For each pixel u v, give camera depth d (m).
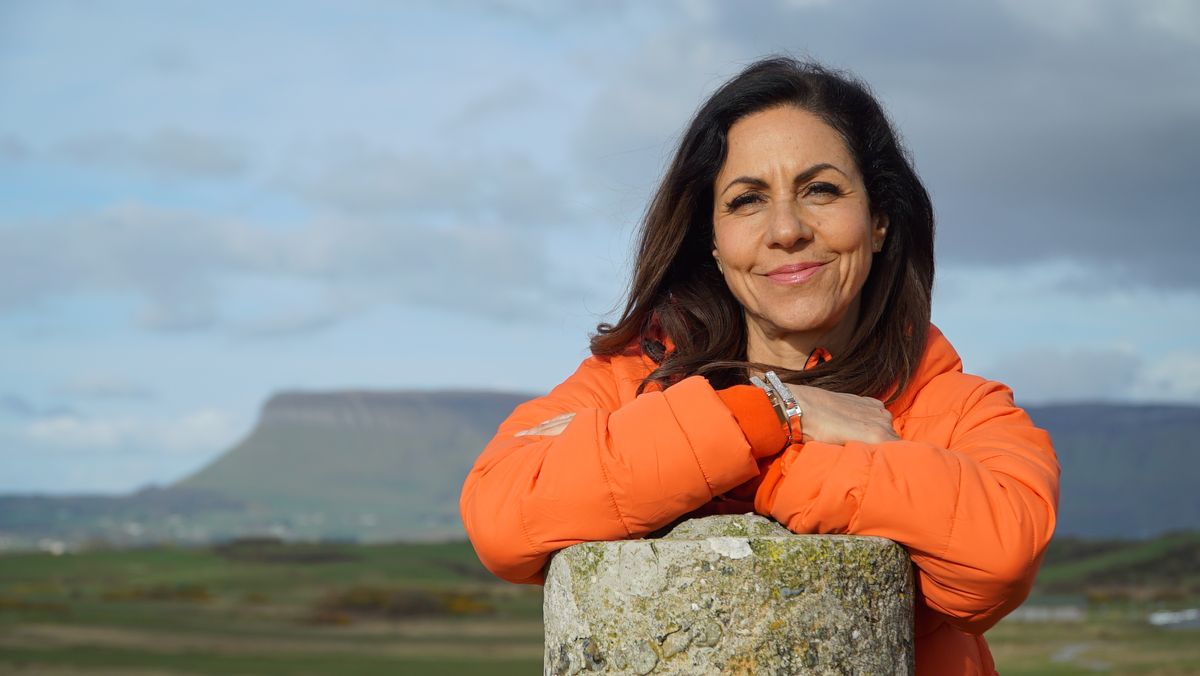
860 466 2.68
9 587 124.06
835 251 3.06
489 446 3.11
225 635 79.00
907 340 3.21
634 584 2.60
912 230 3.27
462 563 167.50
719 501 2.90
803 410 2.80
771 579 2.54
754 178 3.08
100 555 170.25
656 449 2.68
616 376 3.38
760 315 3.17
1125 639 69.69
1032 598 124.88
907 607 2.71
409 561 166.25
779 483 2.77
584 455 2.72
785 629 2.53
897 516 2.64
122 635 75.06
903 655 2.69
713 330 3.34
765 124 3.09
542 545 2.79
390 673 53.59
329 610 104.81
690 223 3.33
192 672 52.84
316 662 60.16
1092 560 161.75
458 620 100.31
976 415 3.04
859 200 3.09
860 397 2.94
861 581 2.60
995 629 80.31
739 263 3.13
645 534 2.79
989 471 2.72
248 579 142.25
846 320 3.30
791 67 3.21
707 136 3.16
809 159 3.05
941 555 2.65
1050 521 2.69
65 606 100.56
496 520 2.82
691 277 3.43
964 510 2.62
